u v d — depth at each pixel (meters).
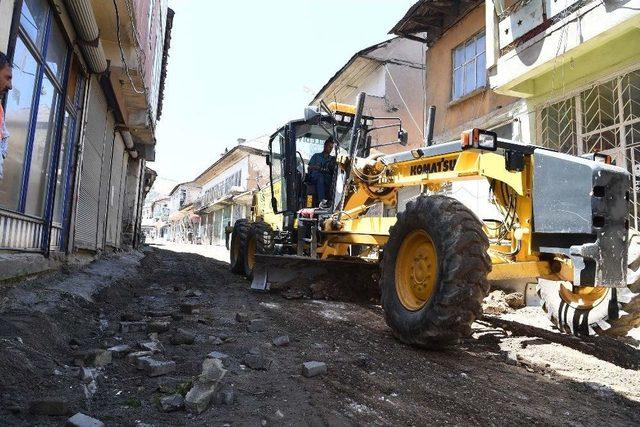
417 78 16.73
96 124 8.70
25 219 5.02
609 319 3.98
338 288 6.50
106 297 5.77
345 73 17.50
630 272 3.79
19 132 4.62
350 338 4.07
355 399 2.58
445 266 3.44
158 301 5.99
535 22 7.48
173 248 27.91
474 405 2.61
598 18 6.30
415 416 2.40
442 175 4.45
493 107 9.87
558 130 7.94
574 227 3.17
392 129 16.03
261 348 3.56
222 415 2.23
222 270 11.16
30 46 4.66
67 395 2.34
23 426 1.98
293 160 7.66
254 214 11.34
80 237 7.91
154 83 12.98
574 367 3.54
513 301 6.55
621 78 6.73
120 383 2.64
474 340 4.33
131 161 18.00
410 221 4.00
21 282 4.58
